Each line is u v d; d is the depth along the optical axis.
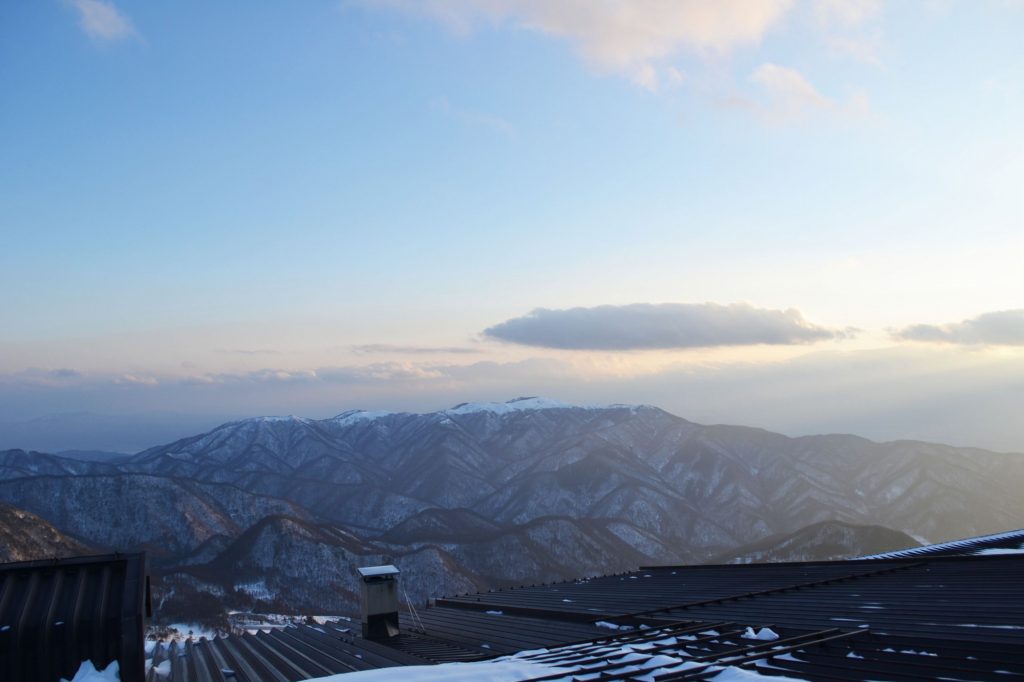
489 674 12.02
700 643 14.73
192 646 22.34
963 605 16.30
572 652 14.74
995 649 11.73
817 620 16.47
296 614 90.56
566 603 25.97
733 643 14.50
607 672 11.98
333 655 18.34
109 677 12.56
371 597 22.19
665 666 12.14
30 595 13.41
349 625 25.59
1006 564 22.81
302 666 17.02
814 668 11.80
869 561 26.86
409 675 12.02
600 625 20.08
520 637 19.94
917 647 12.59
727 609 19.88
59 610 13.24
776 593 22.00
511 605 26.80
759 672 11.81
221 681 15.90
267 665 17.50
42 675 12.59
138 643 13.06
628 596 25.64
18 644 12.56
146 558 14.74
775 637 14.88
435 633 22.92
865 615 16.41
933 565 24.44
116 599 13.66
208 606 86.06
